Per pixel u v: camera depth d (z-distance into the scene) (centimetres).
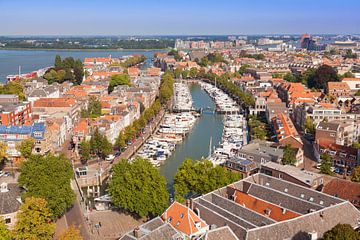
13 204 15212
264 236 11950
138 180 16300
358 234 11288
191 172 17350
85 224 16000
